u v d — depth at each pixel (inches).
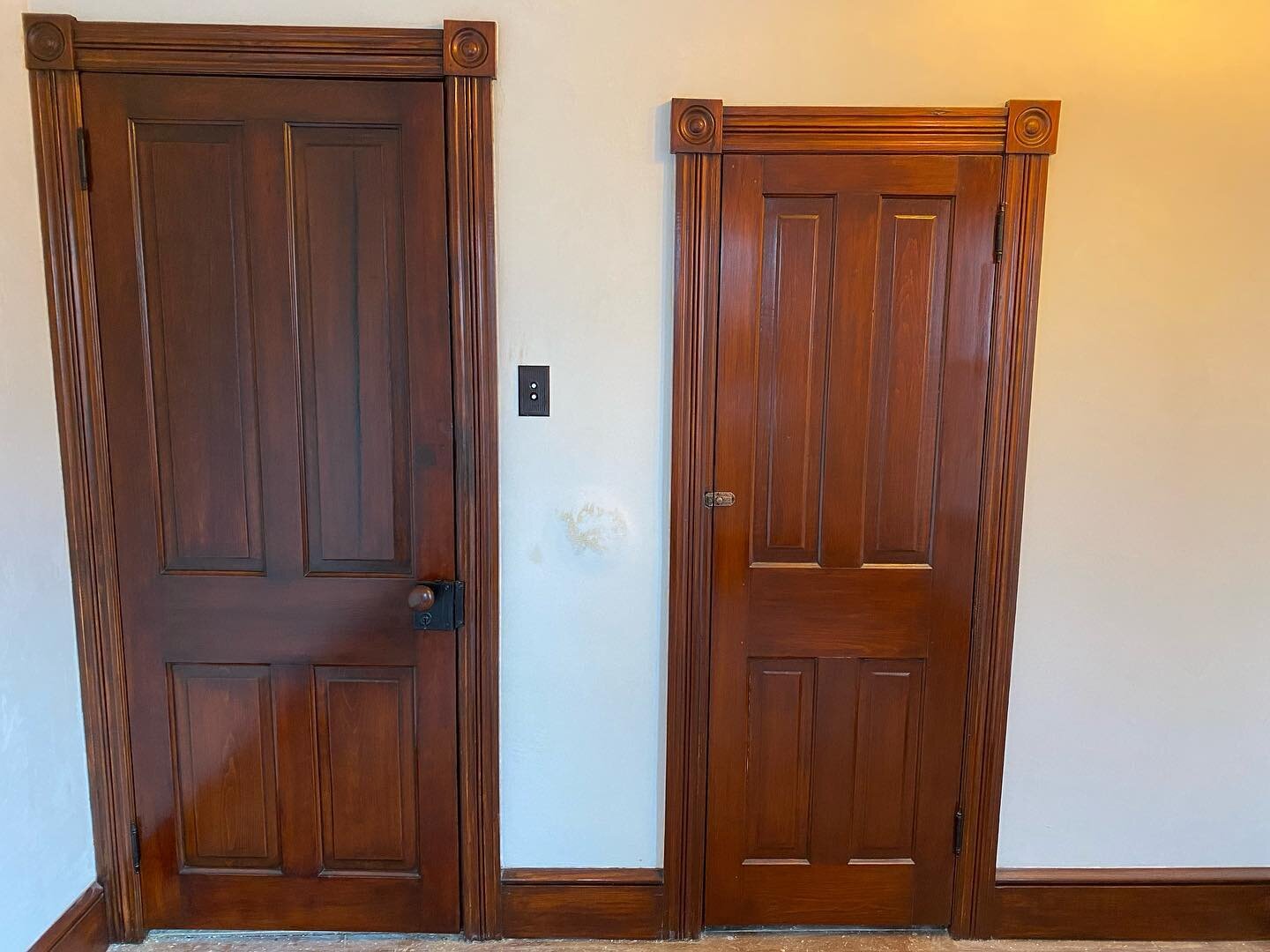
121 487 66.3
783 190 63.9
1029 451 67.5
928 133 62.9
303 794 71.0
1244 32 62.8
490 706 69.8
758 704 70.7
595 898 72.2
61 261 62.9
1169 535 68.7
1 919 58.1
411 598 65.4
